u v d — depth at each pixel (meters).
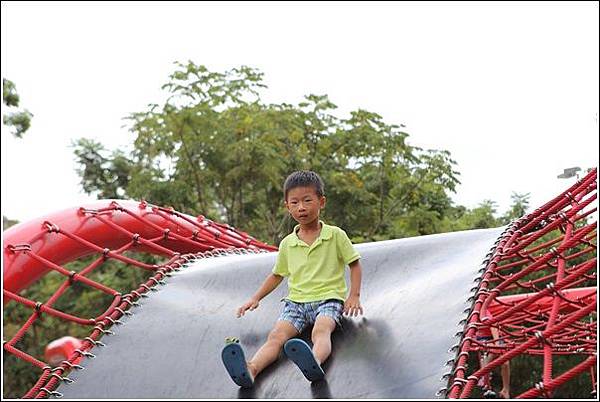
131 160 25.66
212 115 23.22
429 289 7.98
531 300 7.42
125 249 11.16
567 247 8.17
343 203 23.48
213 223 13.41
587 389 19.58
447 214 25.81
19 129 21.77
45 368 8.30
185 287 9.58
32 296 25.94
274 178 23.17
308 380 6.74
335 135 24.33
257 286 9.09
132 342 8.42
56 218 10.91
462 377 6.43
